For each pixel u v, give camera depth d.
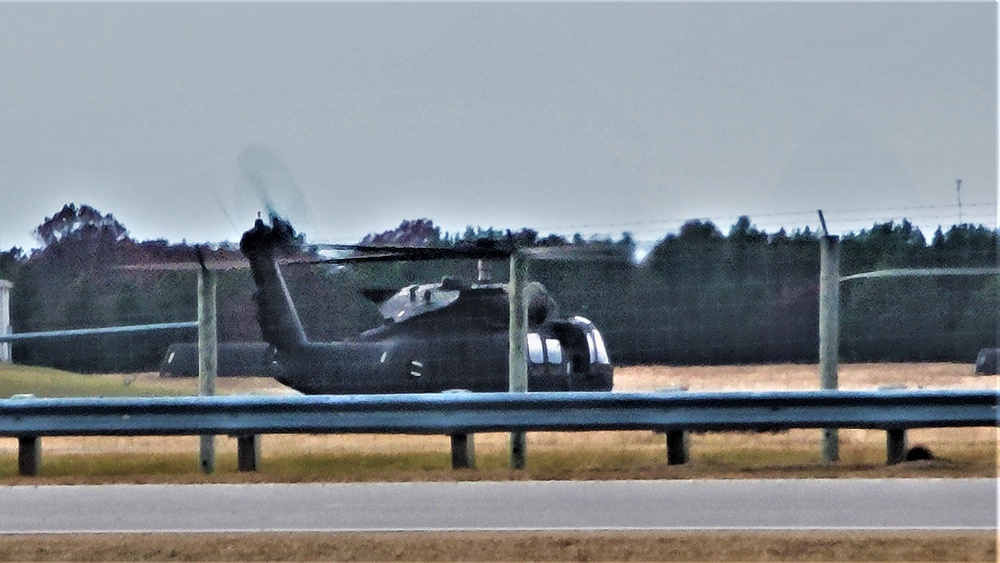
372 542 37.56
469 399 55.69
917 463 56.62
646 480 52.34
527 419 55.81
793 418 55.56
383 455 64.12
